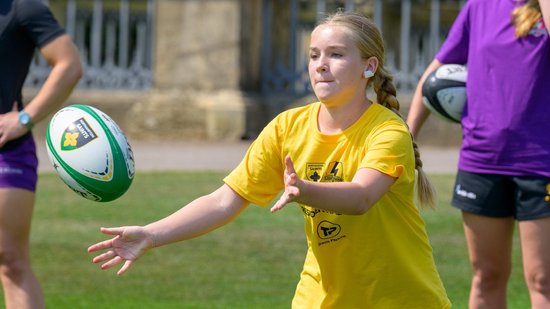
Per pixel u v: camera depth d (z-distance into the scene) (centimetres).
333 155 1430
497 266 1897
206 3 6181
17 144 1847
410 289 1463
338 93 1408
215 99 6159
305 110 1478
